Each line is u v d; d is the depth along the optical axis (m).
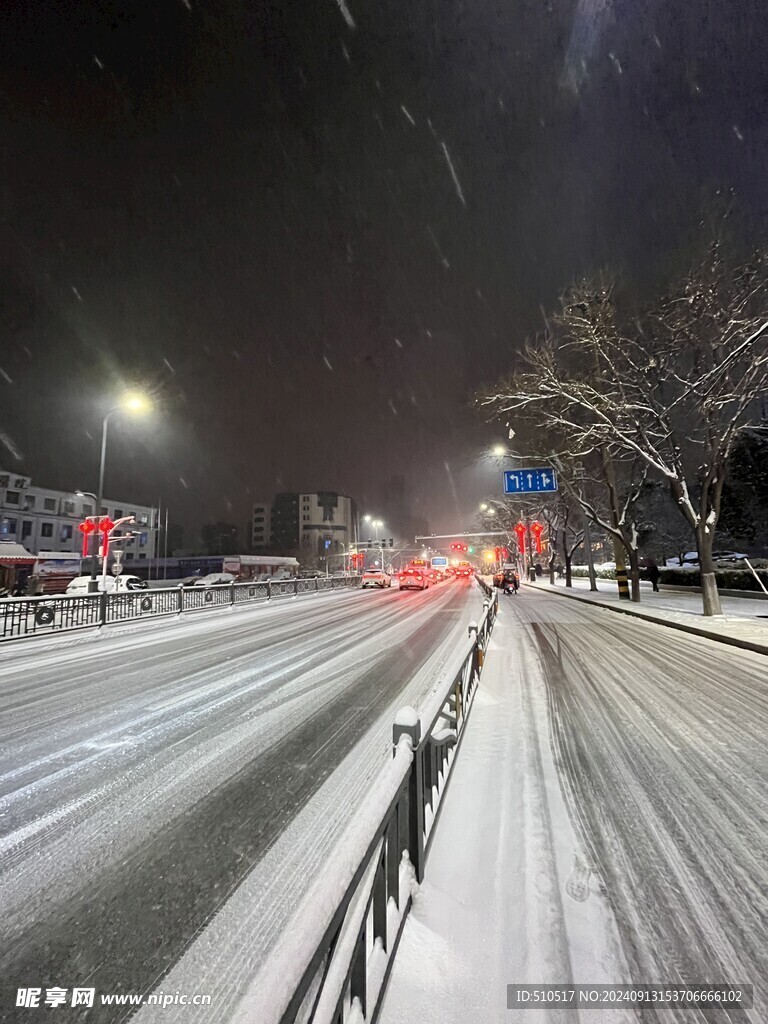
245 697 6.52
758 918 2.30
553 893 2.48
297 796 3.65
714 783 3.73
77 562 45.72
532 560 53.66
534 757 4.27
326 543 66.75
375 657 9.27
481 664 7.68
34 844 3.09
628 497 22.75
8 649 10.37
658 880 2.59
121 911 2.46
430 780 3.10
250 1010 0.99
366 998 1.58
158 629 13.88
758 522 28.38
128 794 3.76
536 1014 1.79
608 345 16.36
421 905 2.39
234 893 2.57
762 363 12.84
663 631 12.45
